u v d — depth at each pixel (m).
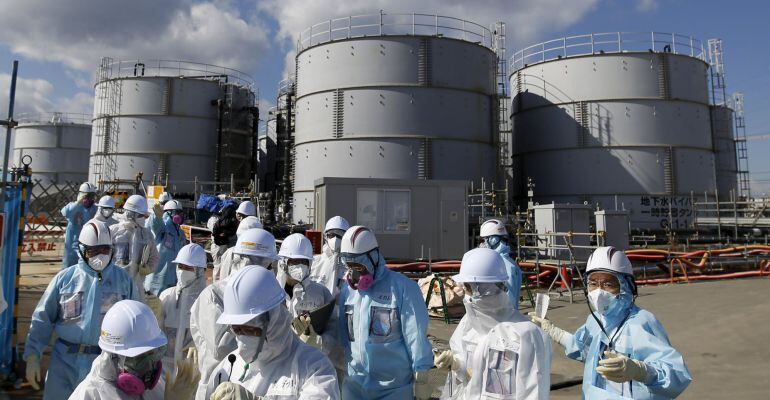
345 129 27.81
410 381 4.33
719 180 40.19
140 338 2.94
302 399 2.56
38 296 13.14
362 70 27.78
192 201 33.34
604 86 31.77
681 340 9.24
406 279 4.41
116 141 37.81
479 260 3.47
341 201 17.36
